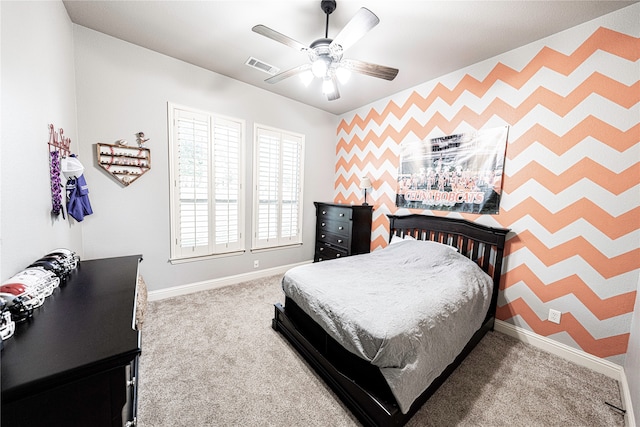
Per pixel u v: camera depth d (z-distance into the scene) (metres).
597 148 1.84
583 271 1.92
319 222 4.00
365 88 3.18
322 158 4.19
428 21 1.93
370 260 2.56
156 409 1.39
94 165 2.28
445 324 1.52
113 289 1.31
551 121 2.05
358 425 1.33
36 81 1.35
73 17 2.02
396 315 1.40
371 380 1.35
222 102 2.99
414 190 3.13
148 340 2.02
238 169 3.20
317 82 3.11
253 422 1.33
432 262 2.31
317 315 1.64
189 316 2.41
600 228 1.84
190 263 2.94
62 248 1.67
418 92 3.06
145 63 2.47
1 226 1.01
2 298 0.88
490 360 1.92
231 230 3.21
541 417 1.41
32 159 1.29
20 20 1.19
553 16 1.83
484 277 2.24
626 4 1.68
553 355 2.02
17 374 0.65
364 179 3.55
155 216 2.64
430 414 1.40
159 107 2.58
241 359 1.83
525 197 2.21
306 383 1.62
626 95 1.73
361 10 1.31
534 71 2.14
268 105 3.42
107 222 2.38
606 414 1.44
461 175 2.65
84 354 0.74
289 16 1.95
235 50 2.46
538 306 2.15
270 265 3.70
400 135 3.29
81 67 2.15
